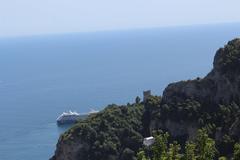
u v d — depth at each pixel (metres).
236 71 177.38
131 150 179.88
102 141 182.50
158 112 187.00
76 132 184.38
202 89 182.75
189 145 90.44
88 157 180.50
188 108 179.25
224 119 168.50
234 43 184.75
